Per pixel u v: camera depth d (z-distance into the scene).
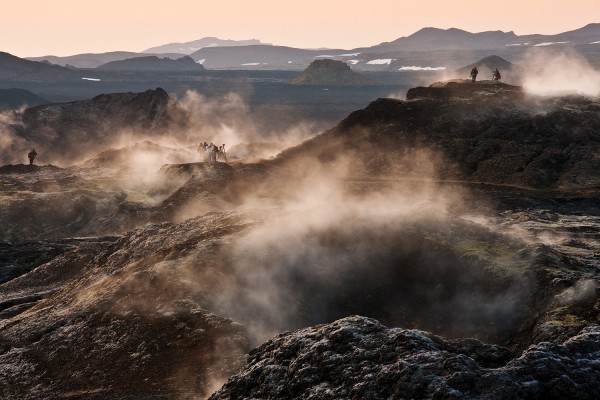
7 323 78.75
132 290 71.38
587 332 42.25
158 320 63.34
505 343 59.94
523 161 195.25
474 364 37.59
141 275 72.81
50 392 56.47
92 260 113.12
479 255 72.19
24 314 86.12
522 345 58.28
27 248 152.88
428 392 35.91
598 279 62.88
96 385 55.41
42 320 73.19
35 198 197.50
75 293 84.00
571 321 56.75
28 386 58.91
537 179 186.00
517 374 36.62
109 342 62.78
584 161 195.25
